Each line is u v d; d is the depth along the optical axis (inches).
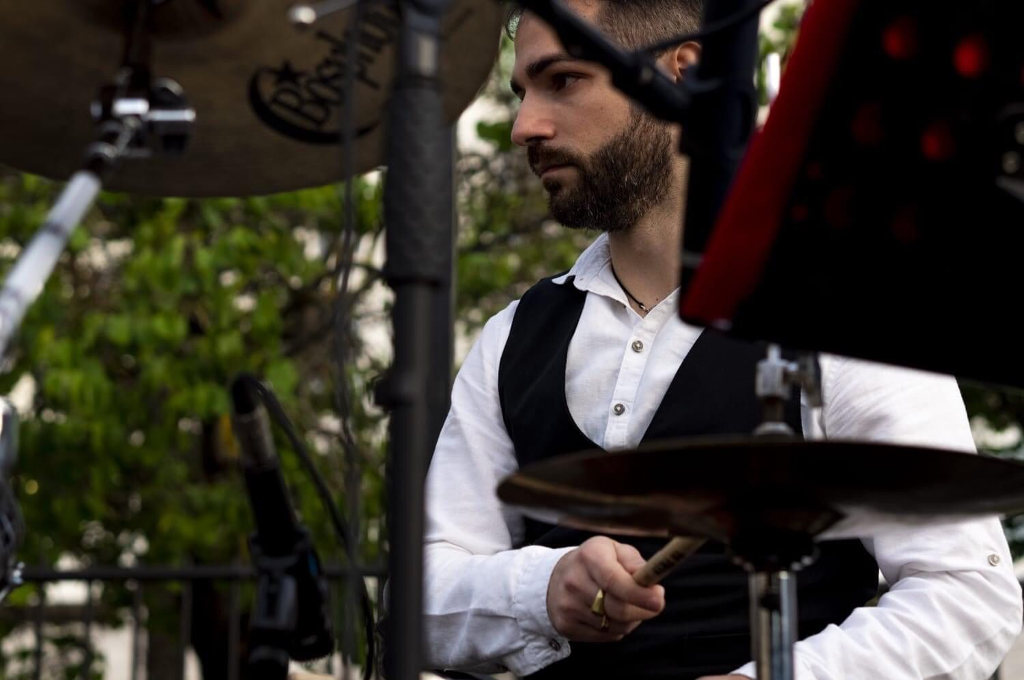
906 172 67.5
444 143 69.7
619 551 101.7
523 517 130.9
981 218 67.6
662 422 117.0
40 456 418.6
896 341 70.8
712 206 73.3
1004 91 66.1
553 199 124.4
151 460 417.4
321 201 409.4
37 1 101.4
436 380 69.1
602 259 129.3
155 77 107.4
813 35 66.6
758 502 74.1
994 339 70.7
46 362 394.9
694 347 119.1
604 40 73.0
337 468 408.2
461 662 121.0
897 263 68.7
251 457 83.7
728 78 74.7
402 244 68.2
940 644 106.0
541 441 123.3
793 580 81.0
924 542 111.1
